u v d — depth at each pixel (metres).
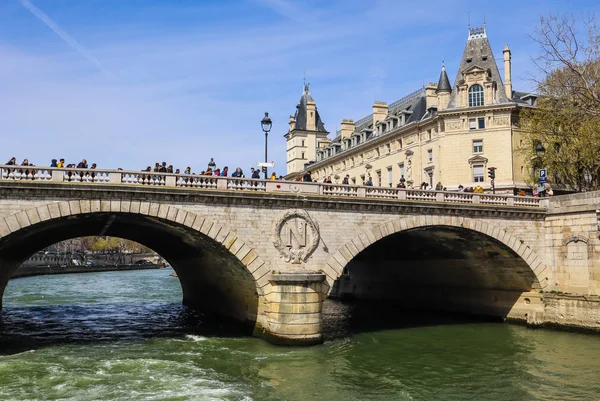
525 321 36.97
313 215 30.05
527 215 36.16
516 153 52.69
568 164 45.12
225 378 22.39
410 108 66.88
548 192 40.56
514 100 57.72
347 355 27.22
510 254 36.16
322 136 98.94
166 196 26.89
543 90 45.03
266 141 32.31
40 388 20.80
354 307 49.78
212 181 29.16
